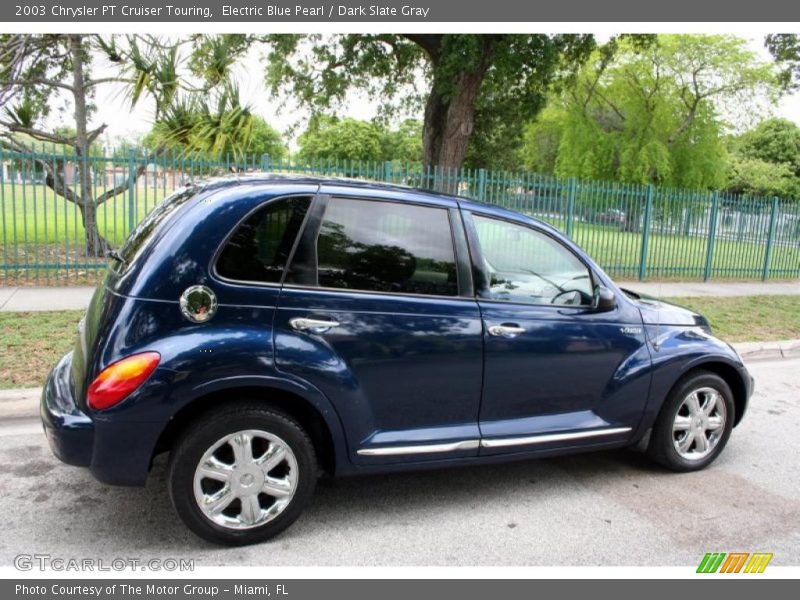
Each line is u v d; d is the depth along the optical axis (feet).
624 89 128.36
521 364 12.10
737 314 34.76
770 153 200.13
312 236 10.66
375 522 11.66
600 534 11.57
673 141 128.36
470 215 12.16
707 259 49.80
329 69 68.64
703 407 14.48
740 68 120.67
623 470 14.56
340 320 10.62
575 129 131.95
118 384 9.36
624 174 125.59
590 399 13.05
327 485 13.14
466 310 11.64
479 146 85.35
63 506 11.69
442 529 11.51
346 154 198.90
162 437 10.47
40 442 14.49
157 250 9.92
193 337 9.70
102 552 10.30
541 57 51.47
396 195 11.54
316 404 10.41
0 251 40.42
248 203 10.36
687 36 120.26
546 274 12.83
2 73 39.73
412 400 11.28
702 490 13.62
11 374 17.56
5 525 10.97
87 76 47.16
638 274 47.19
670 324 14.15
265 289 10.19
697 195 48.60
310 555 10.47
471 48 49.67
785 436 17.29
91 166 35.29
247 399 10.28
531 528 11.69
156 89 35.96
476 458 11.91
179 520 11.36
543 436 12.44
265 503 10.71
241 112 36.42
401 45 67.10
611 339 13.08
